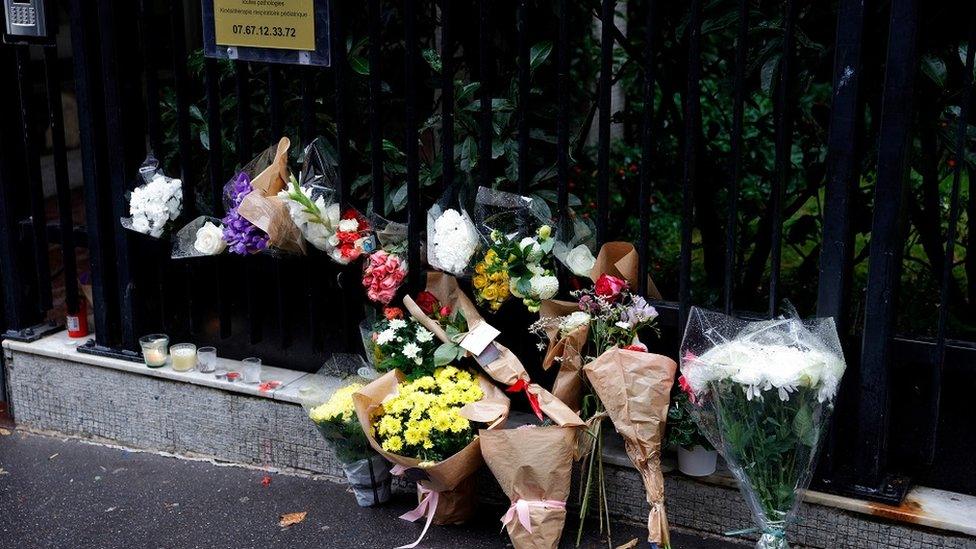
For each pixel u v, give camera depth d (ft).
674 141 16.72
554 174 11.41
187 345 13.20
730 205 10.16
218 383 12.69
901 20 9.07
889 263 9.53
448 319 11.21
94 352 13.56
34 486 12.58
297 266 12.63
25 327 14.21
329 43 11.46
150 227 12.50
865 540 10.20
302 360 13.01
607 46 10.40
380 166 11.69
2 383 14.58
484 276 10.80
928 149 11.63
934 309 14.17
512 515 10.32
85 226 13.73
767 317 10.29
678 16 13.75
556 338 10.61
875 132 11.84
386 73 13.65
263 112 13.67
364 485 11.62
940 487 10.43
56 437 14.01
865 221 12.35
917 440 10.43
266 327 13.10
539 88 12.30
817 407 9.12
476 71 13.35
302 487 12.35
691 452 10.60
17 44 13.02
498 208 10.93
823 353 9.19
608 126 10.59
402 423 10.54
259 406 12.62
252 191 11.59
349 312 12.29
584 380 10.72
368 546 11.02
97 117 12.94
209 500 12.11
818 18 11.59
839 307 9.92
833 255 9.80
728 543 10.77
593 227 11.30
